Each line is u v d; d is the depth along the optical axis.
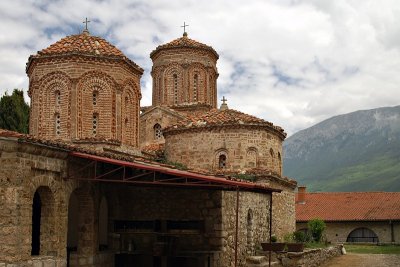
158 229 21.11
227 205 21.66
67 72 24.09
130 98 25.97
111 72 24.58
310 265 25.44
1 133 14.14
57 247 16.09
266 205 26.48
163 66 35.78
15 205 14.18
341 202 51.62
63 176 16.47
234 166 27.42
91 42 25.47
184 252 20.61
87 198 18.75
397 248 41.88
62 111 24.06
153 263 21.45
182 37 36.81
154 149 30.41
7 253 14.04
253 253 24.05
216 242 20.98
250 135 27.67
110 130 24.28
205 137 27.91
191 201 21.64
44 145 15.16
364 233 48.09
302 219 49.34
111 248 21.72
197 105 34.47
